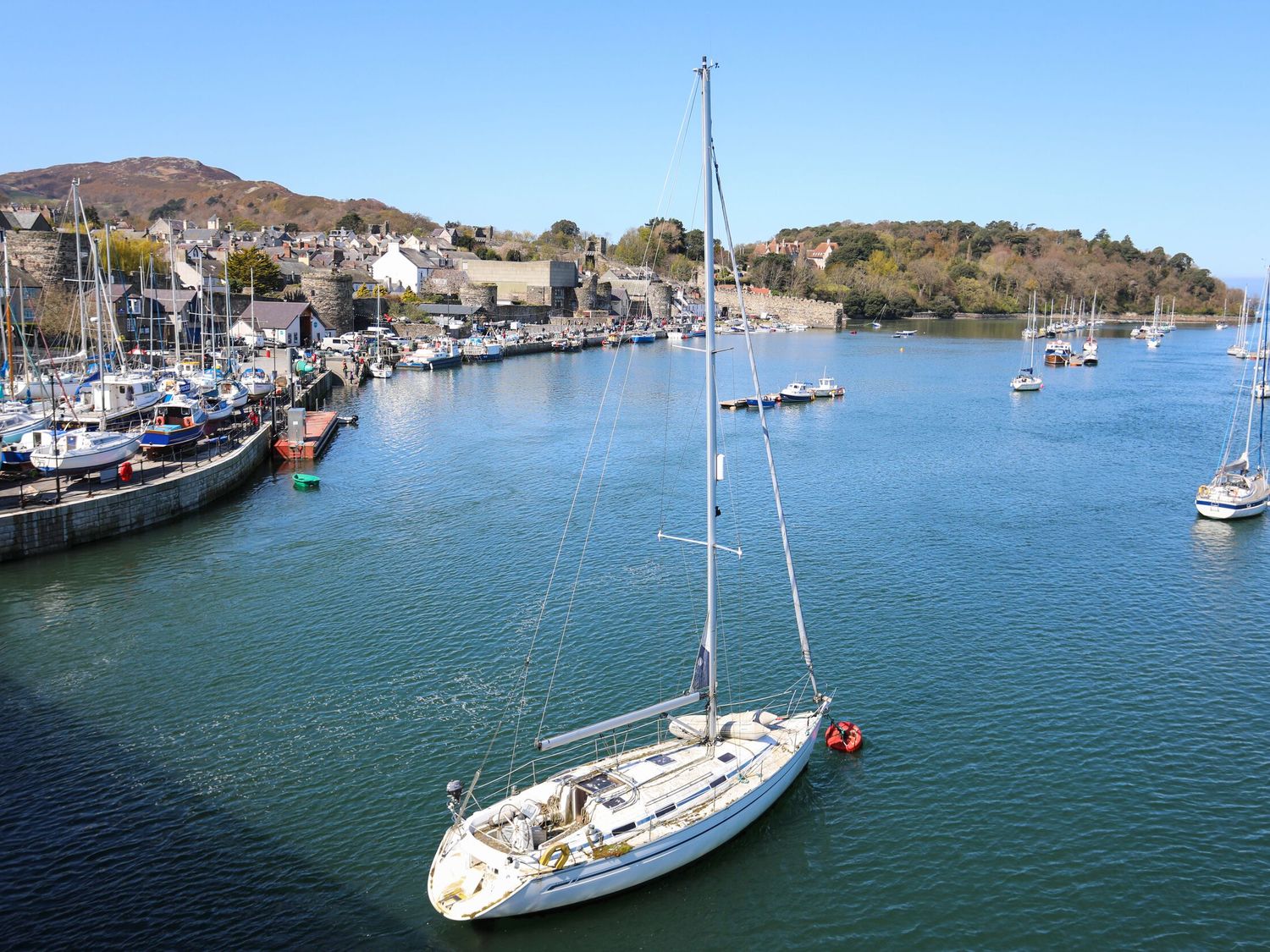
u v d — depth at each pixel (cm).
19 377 8844
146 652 4366
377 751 3534
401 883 2834
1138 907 2797
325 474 8100
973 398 14050
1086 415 12125
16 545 5578
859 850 3039
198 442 7781
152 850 2964
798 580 5375
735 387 15125
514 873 2580
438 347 17462
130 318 12475
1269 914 2766
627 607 4975
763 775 3109
